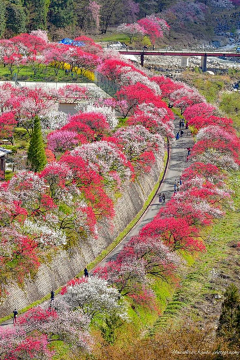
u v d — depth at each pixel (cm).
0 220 7244
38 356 5847
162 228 8356
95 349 6194
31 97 11725
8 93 11475
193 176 10494
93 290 6631
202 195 9688
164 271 7969
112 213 8556
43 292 7238
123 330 6756
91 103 12262
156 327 7088
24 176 7888
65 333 6150
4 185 7769
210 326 7181
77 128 10362
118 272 7419
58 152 9969
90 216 8069
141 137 10569
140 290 7388
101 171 8956
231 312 6762
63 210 8106
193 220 9088
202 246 8906
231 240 9306
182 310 7512
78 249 7944
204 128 11938
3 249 6975
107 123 10881
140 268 7425
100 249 8388
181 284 8112
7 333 5981
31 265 7119
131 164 9906
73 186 8288
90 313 6619
